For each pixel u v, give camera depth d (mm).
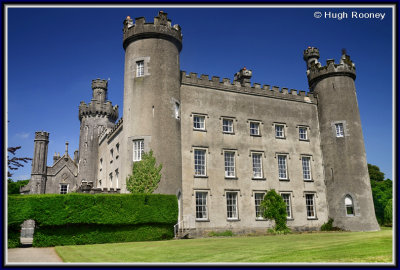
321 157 32375
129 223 19531
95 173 42750
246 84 30703
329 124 32281
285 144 30906
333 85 32906
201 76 28797
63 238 17688
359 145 31438
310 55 36594
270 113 31031
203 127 27812
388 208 36375
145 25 26500
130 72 26375
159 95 25234
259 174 29219
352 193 29953
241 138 29000
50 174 43250
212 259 11828
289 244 16172
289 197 29703
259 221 27656
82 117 45438
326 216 30734
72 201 18094
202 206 26125
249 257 12164
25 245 18984
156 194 21031
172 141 24828
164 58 26250
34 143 43250
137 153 24500
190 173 26000
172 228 21859
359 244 14422
